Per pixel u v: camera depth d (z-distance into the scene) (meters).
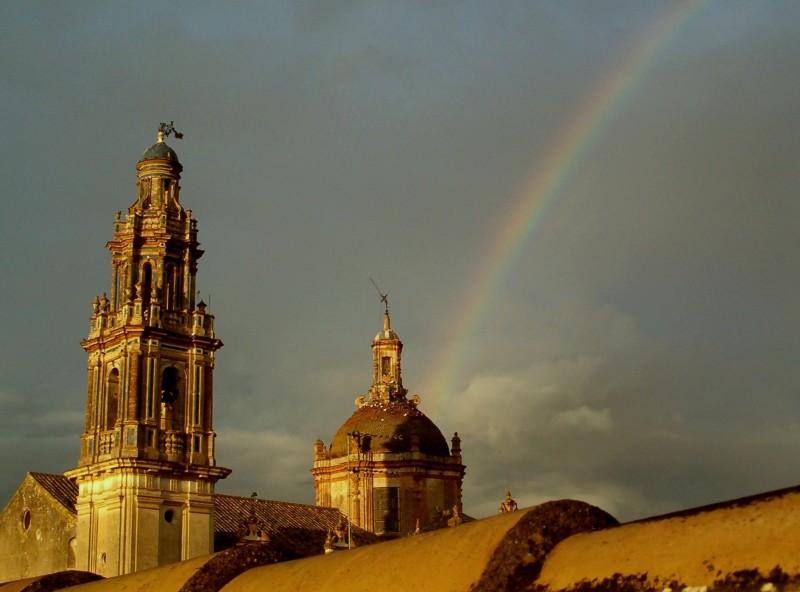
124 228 72.50
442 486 90.81
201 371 71.12
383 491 89.44
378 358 97.88
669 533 20.09
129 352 68.88
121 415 68.06
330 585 26.64
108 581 35.94
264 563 32.66
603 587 19.97
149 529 65.94
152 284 71.94
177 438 68.56
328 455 93.00
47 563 70.44
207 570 32.03
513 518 24.03
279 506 82.94
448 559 24.30
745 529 18.53
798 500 18.27
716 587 17.81
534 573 22.66
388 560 26.16
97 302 72.19
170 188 74.62
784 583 16.86
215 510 77.62
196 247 74.00
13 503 74.19
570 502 23.92
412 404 96.25
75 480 69.12
